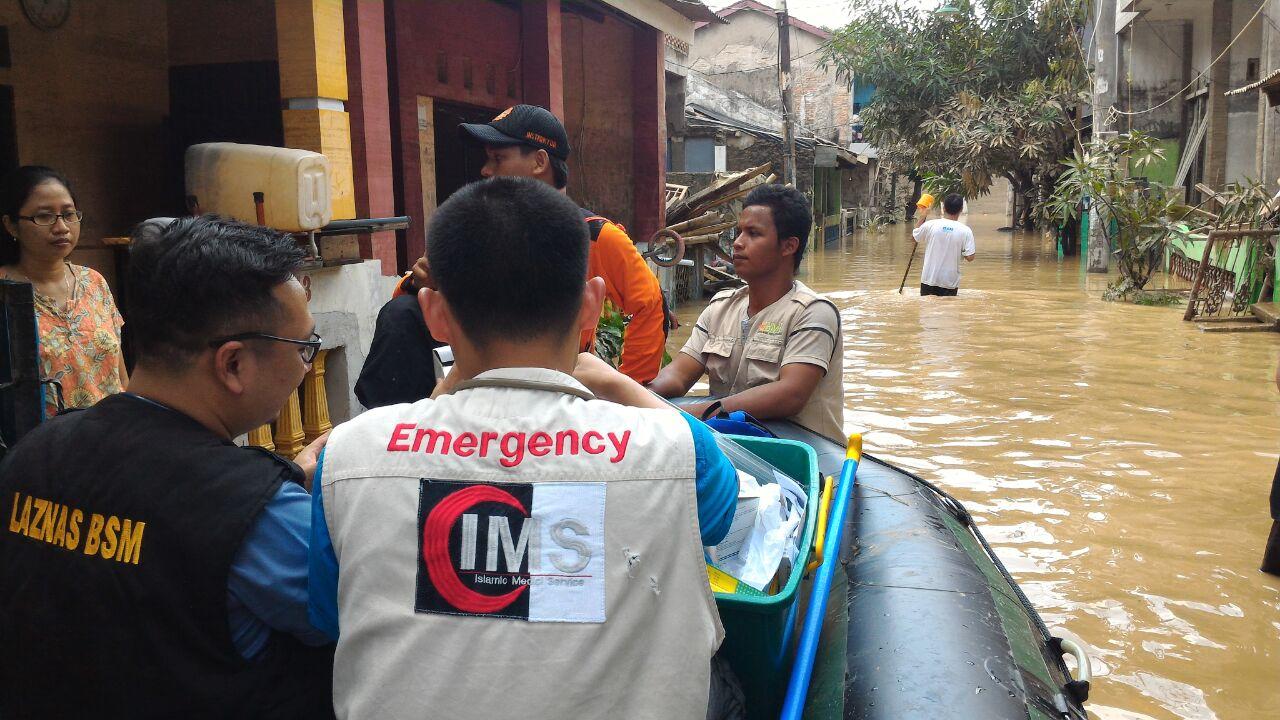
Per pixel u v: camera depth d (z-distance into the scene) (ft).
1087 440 18.76
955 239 41.57
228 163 14.40
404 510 3.98
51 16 18.06
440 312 4.62
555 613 3.83
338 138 17.31
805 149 80.43
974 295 43.11
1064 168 74.43
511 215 4.29
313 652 4.62
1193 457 17.63
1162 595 12.01
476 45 28.07
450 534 3.92
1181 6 55.67
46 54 18.07
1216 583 12.34
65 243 10.00
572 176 36.99
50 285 10.10
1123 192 41.75
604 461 4.02
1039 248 75.77
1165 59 59.16
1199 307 37.35
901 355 27.86
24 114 17.75
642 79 41.57
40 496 4.49
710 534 4.25
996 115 74.28
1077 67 72.33
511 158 9.96
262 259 4.71
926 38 79.15
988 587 7.46
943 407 21.53
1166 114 59.52
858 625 6.66
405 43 24.52
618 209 41.14
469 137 9.84
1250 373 25.02
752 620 5.34
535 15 30.27
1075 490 15.84
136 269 4.69
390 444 4.14
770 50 96.78
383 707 3.81
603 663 3.80
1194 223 43.16
